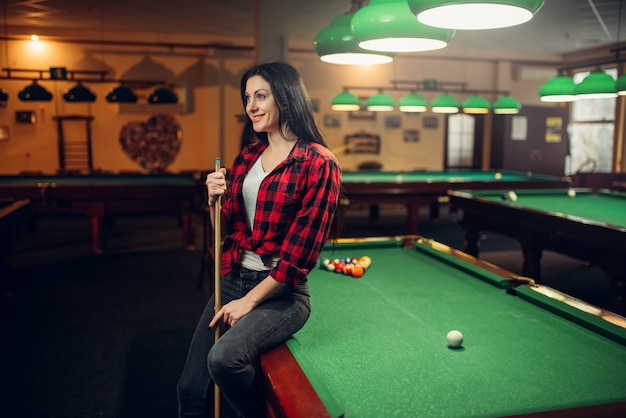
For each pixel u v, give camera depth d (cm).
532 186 722
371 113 1031
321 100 1001
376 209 847
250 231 177
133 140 939
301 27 820
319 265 278
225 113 950
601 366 154
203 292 480
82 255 625
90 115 920
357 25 189
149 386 297
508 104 742
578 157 1086
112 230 796
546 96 471
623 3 640
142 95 930
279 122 168
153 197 627
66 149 918
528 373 149
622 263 351
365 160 1039
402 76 1030
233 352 148
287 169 162
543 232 435
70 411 268
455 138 1091
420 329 185
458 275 260
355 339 176
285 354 155
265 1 573
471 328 186
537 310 206
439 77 1047
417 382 143
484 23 159
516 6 132
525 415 121
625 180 898
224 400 276
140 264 584
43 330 383
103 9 715
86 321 403
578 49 1003
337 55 279
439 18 156
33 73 890
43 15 758
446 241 714
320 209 158
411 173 864
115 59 913
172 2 671
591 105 1045
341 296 226
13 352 343
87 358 335
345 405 130
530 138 1053
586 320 185
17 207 447
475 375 148
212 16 758
